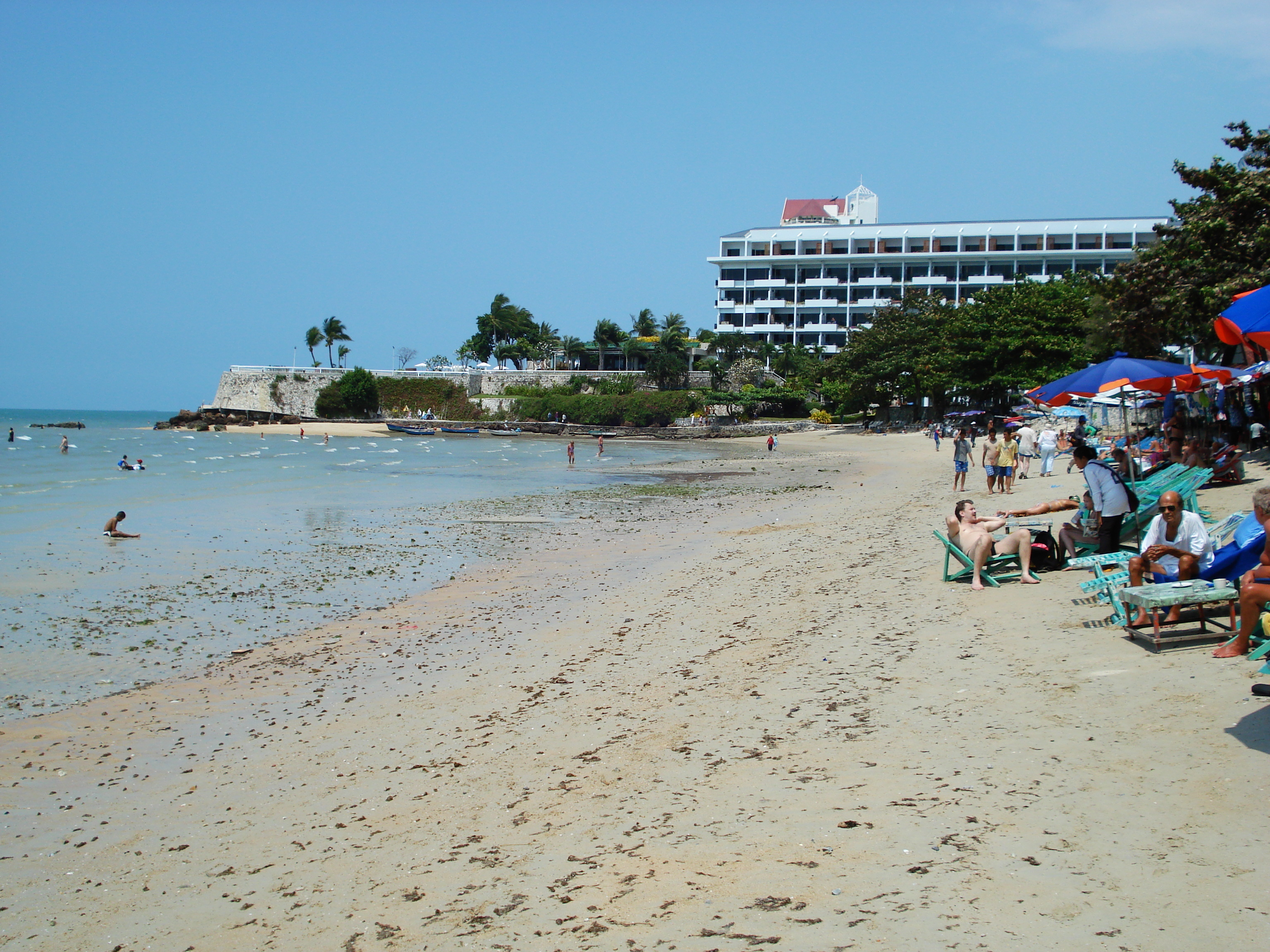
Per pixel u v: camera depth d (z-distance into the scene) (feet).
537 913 16.57
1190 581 27.40
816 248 401.90
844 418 330.75
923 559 50.42
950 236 379.76
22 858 22.50
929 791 19.48
